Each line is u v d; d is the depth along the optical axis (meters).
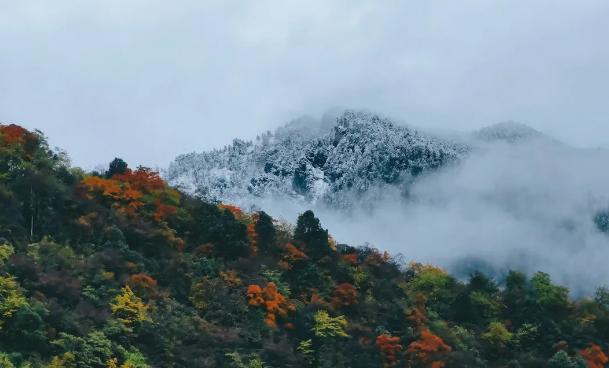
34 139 104.00
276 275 102.50
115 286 87.19
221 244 104.56
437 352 98.31
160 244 100.00
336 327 96.00
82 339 75.44
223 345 87.44
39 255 86.62
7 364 69.25
